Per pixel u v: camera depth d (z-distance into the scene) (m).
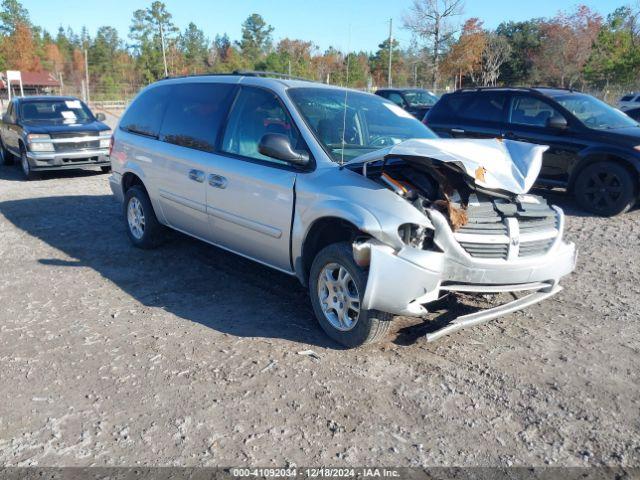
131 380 3.64
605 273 5.91
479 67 45.66
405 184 3.96
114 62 70.38
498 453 3.01
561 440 3.12
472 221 3.91
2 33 70.31
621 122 9.05
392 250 3.69
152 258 6.18
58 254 6.33
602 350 4.16
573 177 8.73
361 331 3.92
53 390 3.52
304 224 4.23
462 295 5.07
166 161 5.69
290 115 4.62
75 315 4.65
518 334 4.39
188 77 5.98
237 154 4.96
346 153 4.46
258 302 4.95
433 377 3.73
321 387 3.59
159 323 4.50
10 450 2.97
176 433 3.12
